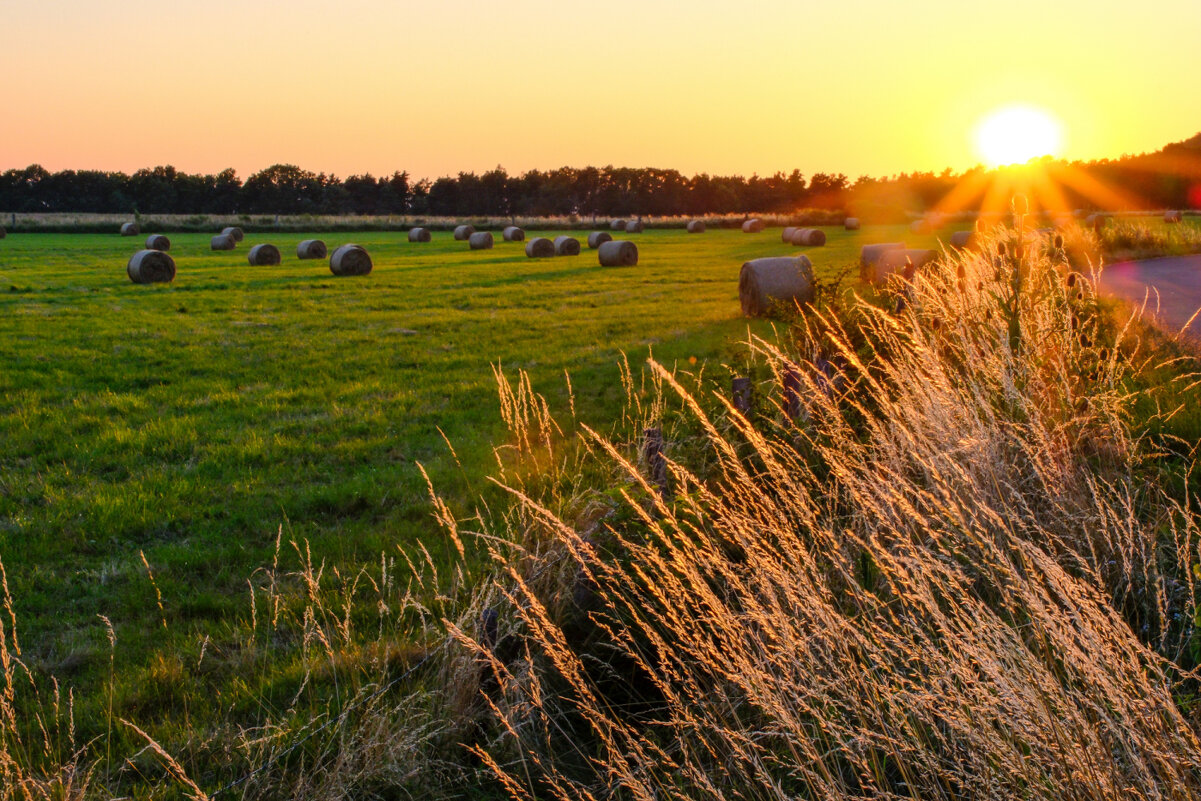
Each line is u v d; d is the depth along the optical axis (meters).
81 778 3.38
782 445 4.72
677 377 10.91
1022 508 3.81
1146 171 75.94
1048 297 6.01
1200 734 2.41
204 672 4.30
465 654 3.76
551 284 26.70
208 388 11.45
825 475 4.71
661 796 3.02
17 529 6.41
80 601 5.21
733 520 3.43
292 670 4.16
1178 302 14.30
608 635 3.90
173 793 3.29
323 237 62.91
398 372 12.49
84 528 6.40
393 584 5.19
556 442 8.27
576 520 4.75
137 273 26.94
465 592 4.64
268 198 127.31
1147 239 27.52
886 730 2.63
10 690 3.47
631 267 33.81
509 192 137.00
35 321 17.67
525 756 3.41
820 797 2.65
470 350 14.32
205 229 71.00
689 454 5.92
